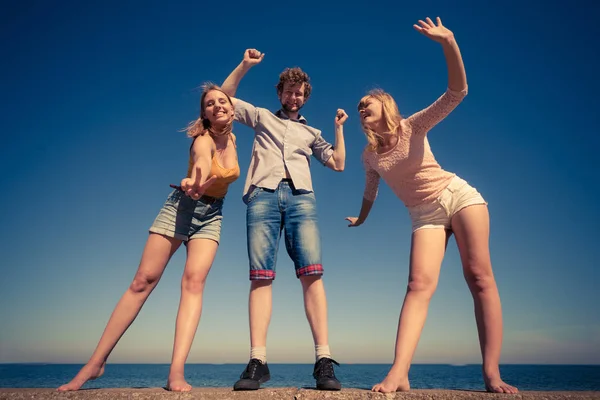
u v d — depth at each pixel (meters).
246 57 3.64
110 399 2.48
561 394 2.53
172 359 2.88
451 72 2.79
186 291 3.10
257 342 3.03
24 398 2.50
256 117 3.61
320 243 3.25
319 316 3.10
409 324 2.89
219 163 3.22
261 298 3.14
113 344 2.96
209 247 3.20
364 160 3.56
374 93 3.21
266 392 2.53
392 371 2.73
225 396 2.48
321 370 2.86
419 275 3.01
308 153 3.58
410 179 3.16
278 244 3.28
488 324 2.95
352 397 2.51
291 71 3.71
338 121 3.70
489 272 3.01
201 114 3.31
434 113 2.96
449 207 3.10
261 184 3.33
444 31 2.71
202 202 3.22
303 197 3.33
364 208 3.77
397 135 3.12
